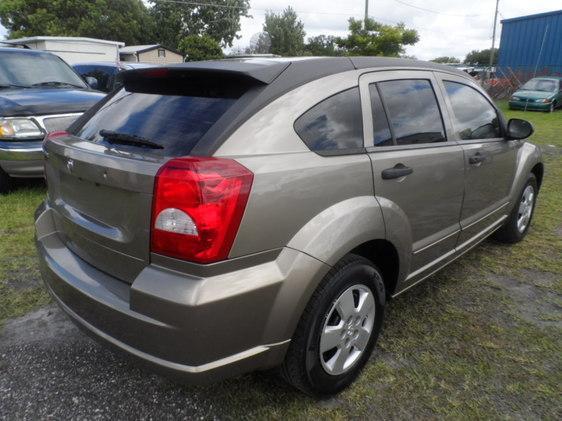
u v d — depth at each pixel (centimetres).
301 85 209
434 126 280
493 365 249
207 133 186
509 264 376
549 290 332
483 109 339
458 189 294
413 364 250
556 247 411
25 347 265
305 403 223
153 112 213
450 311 303
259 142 187
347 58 240
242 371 188
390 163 235
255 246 179
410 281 272
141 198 177
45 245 245
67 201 232
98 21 4212
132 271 192
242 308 177
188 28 4641
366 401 224
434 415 215
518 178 383
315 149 205
